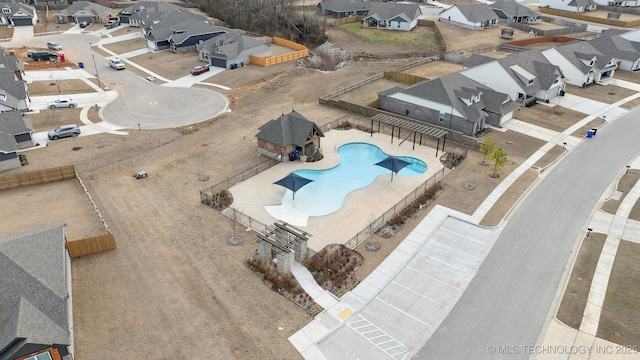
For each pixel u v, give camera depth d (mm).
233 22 114750
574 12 125062
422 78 73500
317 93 72188
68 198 43250
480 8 114125
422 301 31062
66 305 27047
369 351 27250
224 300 30922
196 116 63406
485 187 45219
